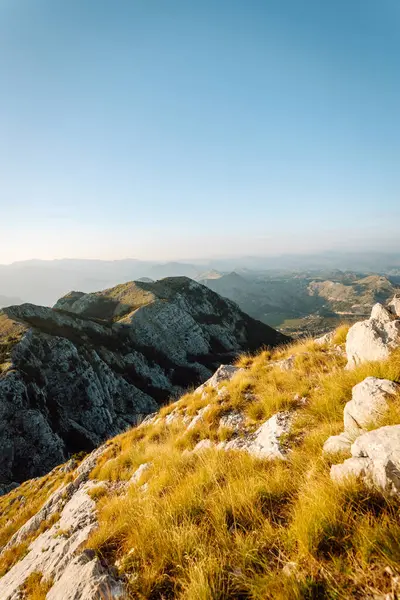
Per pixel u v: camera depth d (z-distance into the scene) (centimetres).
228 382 1205
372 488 338
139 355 11212
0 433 5138
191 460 708
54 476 2167
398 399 455
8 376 5747
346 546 290
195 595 304
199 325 14525
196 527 413
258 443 671
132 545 454
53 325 10031
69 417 6881
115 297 15588
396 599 233
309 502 354
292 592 266
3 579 793
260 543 342
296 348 1316
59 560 604
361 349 802
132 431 1446
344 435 482
